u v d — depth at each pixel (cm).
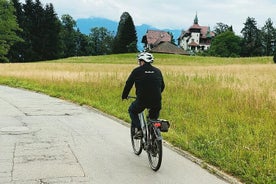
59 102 1692
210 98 1490
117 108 1420
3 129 1017
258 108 1212
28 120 1177
